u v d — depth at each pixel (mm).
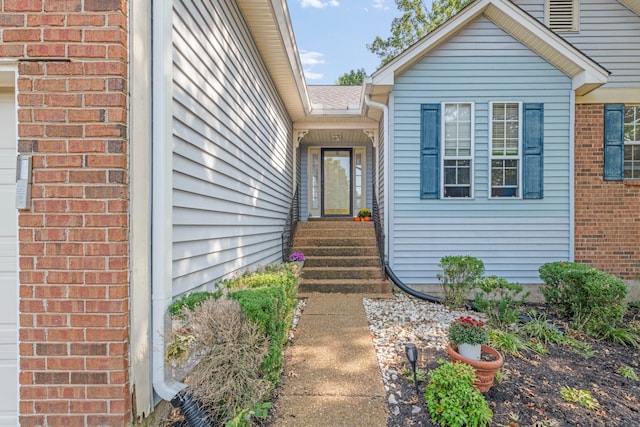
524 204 5805
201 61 2881
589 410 2545
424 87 5863
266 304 2350
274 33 4477
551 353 3539
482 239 5836
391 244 5902
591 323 4133
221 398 2178
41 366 1924
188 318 2217
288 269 4023
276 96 6141
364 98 6207
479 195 5832
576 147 5984
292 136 7973
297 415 2369
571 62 5480
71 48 1945
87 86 1939
